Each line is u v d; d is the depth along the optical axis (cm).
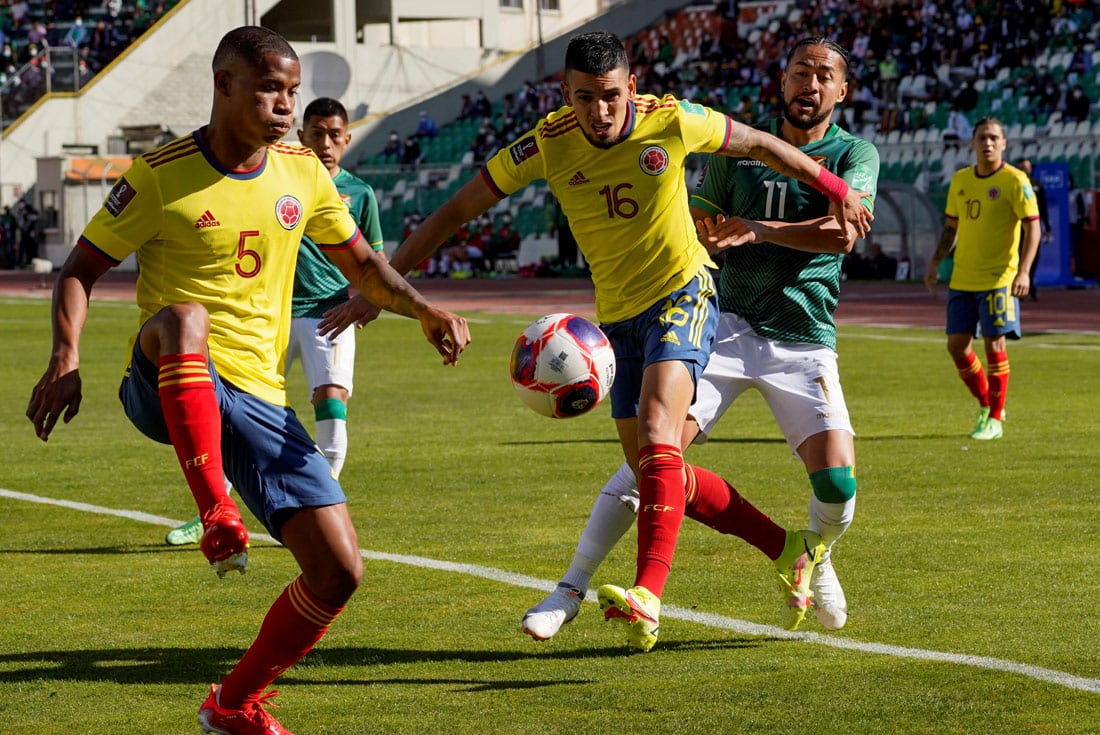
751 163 1047
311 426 2233
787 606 955
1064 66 6838
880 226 6012
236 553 678
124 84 9231
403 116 8744
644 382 915
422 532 1372
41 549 1315
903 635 984
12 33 9875
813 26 7869
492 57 9788
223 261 759
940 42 7238
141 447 2002
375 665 925
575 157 928
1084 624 1003
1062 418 2164
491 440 2034
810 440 999
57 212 8738
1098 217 5612
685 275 942
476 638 991
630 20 9000
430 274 7362
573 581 948
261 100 732
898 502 1498
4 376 3003
